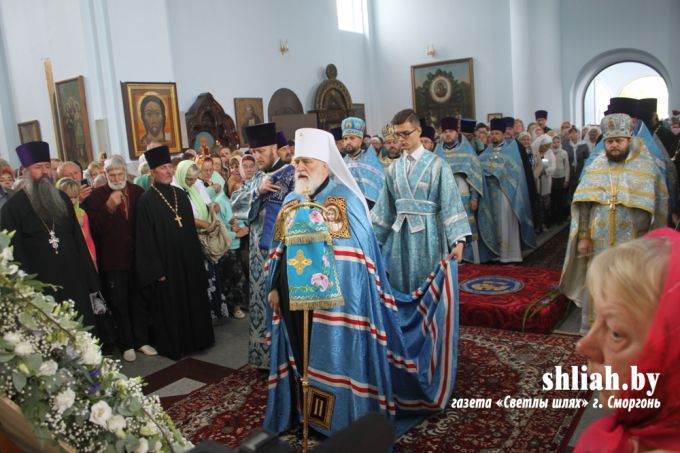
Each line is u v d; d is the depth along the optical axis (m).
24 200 4.00
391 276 3.70
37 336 1.51
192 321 4.63
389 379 2.85
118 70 10.02
